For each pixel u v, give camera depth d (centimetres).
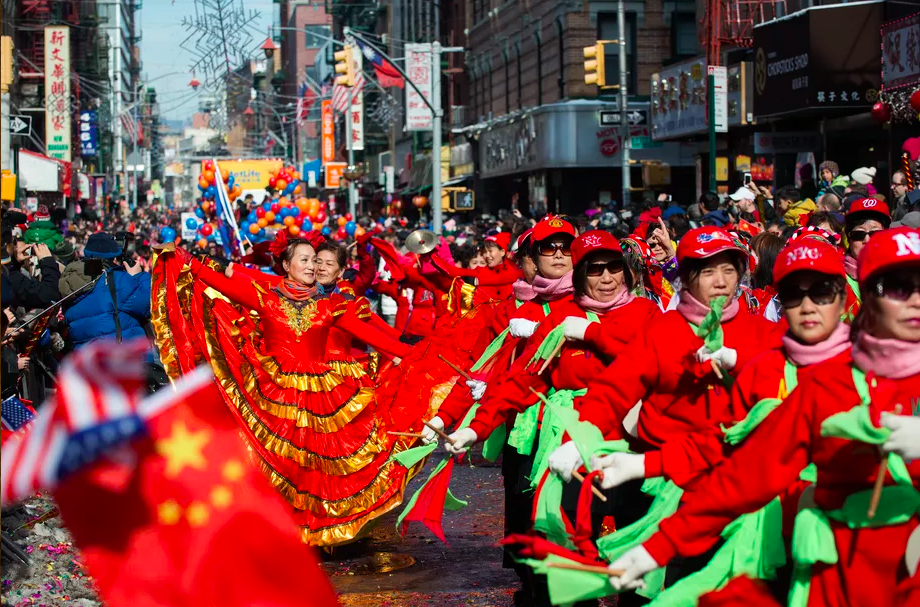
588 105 3350
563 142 3369
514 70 4194
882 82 1700
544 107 3416
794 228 1009
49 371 1091
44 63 5853
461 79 5072
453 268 1161
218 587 349
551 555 408
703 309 496
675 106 2583
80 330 1038
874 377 385
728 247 490
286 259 842
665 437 500
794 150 2084
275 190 1847
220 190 1878
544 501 503
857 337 393
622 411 495
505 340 676
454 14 5194
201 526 350
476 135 4450
